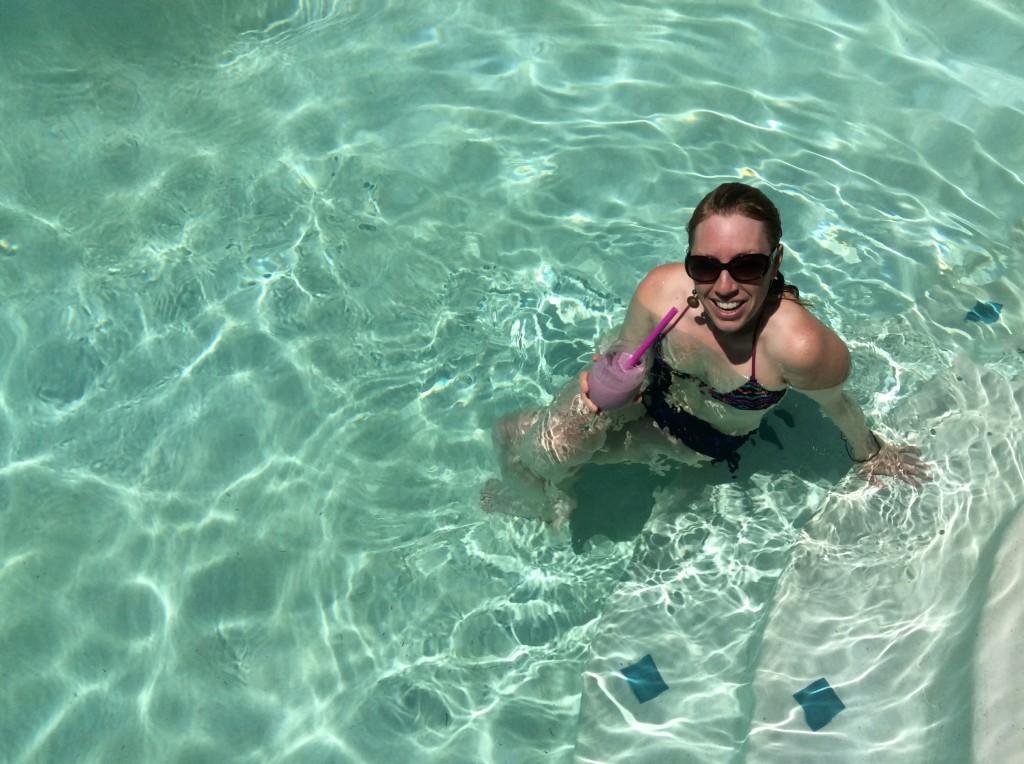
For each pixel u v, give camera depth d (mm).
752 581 1641
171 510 1795
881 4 2531
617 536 1737
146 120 2354
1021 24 2428
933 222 2121
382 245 2143
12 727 1562
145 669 1628
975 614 1429
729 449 1672
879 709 1437
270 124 2367
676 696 1527
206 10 2535
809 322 1431
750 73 2426
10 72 2289
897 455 1705
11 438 1872
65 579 1708
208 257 2123
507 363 1966
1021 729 1262
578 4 2607
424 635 1674
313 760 1543
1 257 2086
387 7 2633
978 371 1838
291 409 1915
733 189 1320
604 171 2248
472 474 1842
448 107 2391
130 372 1959
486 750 1550
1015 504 1606
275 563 1745
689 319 1486
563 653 1641
